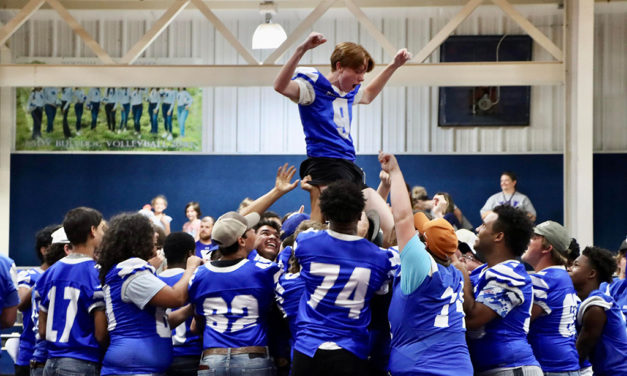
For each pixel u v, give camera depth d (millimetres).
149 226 4508
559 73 10414
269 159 13641
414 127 13641
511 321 4062
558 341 4414
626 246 6523
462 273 4164
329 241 4035
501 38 13422
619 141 13352
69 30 13969
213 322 4426
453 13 13516
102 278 4430
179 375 4941
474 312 4008
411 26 13648
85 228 4785
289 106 13805
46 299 4738
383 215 4617
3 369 8211
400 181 4027
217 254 4926
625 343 4875
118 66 10688
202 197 13664
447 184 13375
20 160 13750
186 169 13703
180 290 4379
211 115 13836
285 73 4465
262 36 12094
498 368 4023
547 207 13219
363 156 13617
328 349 3893
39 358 4996
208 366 4348
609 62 13383
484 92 13500
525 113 13422
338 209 4016
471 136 13562
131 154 13703
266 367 4406
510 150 13477
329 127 4680
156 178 13703
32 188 13742
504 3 10562
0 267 5066
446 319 3801
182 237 5012
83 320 4637
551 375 4371
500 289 4008
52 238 5680
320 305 3969
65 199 13703
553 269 4535
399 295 3863
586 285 5180
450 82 10414
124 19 13984
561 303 4434
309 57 13805
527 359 4047
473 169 13336
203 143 13820
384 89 13695
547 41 10438
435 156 13406
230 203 13641
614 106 13367
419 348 3773
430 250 3930
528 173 13266
